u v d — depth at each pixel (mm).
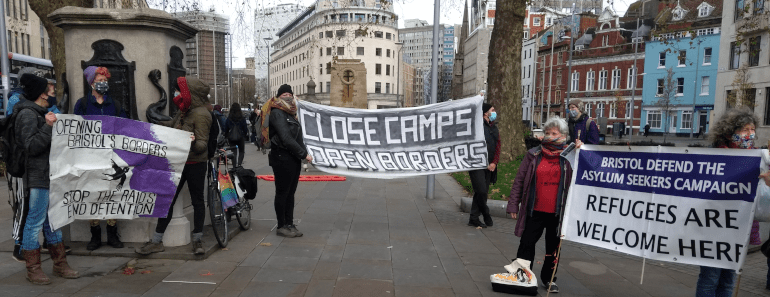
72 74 4984
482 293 4113
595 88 61250
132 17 4832
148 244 4793
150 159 4555
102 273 4309
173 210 5086
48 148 3988
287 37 90500
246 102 85812
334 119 6527
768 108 28672
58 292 3822
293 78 89062
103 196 4426
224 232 5281
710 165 3436
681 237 3537
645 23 56562
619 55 57531
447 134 6523
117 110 4730
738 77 30047
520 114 15203
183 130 4660
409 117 6551
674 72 50562
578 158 3969
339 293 3986
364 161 6551
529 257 4148
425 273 4602
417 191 10039
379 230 6371
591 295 4172
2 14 13031
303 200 8664
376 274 4520
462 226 6738
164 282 4125
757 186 3248
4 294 3732
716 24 46906
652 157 3682
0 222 6191
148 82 5035
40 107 3939
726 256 3355
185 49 5664
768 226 5852
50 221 3980
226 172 5750
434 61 9109
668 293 4254
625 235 3775
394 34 87938
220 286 4078
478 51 89625
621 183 3811
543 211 4020
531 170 4059
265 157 18031
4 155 3838
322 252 5223
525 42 78562
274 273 4457
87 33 4918
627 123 56250
